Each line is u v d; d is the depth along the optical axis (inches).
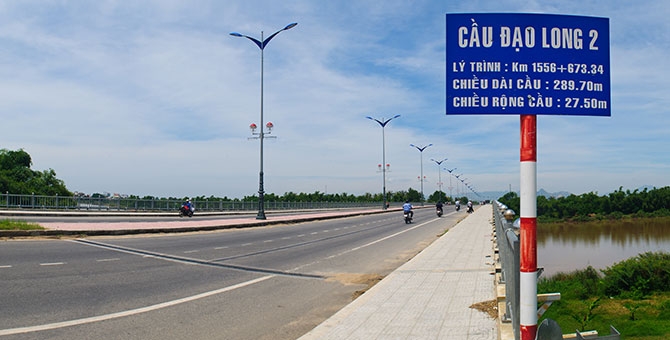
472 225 1156.5
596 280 592.1
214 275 443.2
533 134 163.2
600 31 167.8
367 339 231.5
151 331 258.5
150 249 608.1
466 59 165.3
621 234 2287.2
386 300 320.5
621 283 539.2
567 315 376.5
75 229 718.5
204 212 1902.1
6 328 250.7
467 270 443.2
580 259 1269.7
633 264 564.1
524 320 157.9
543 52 165.0
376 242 819.4
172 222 1079.0
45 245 583.2
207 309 314.0
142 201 1731.1
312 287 404.2
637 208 3255.4
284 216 1738.4
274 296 363.9
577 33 166.6
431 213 2496.3
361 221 1577.3
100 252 549.3
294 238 872.9
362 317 275.4
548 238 2130.9
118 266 461.4
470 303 304.8
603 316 372.5
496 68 164.6
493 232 757.9
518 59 164.6
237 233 945.5
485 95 164.2
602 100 166.4
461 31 165.8
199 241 744.3
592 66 166.4
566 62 165.5
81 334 245.8
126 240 700.7
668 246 1716.3
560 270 963.3
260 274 459.2
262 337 258.1
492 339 226.1
